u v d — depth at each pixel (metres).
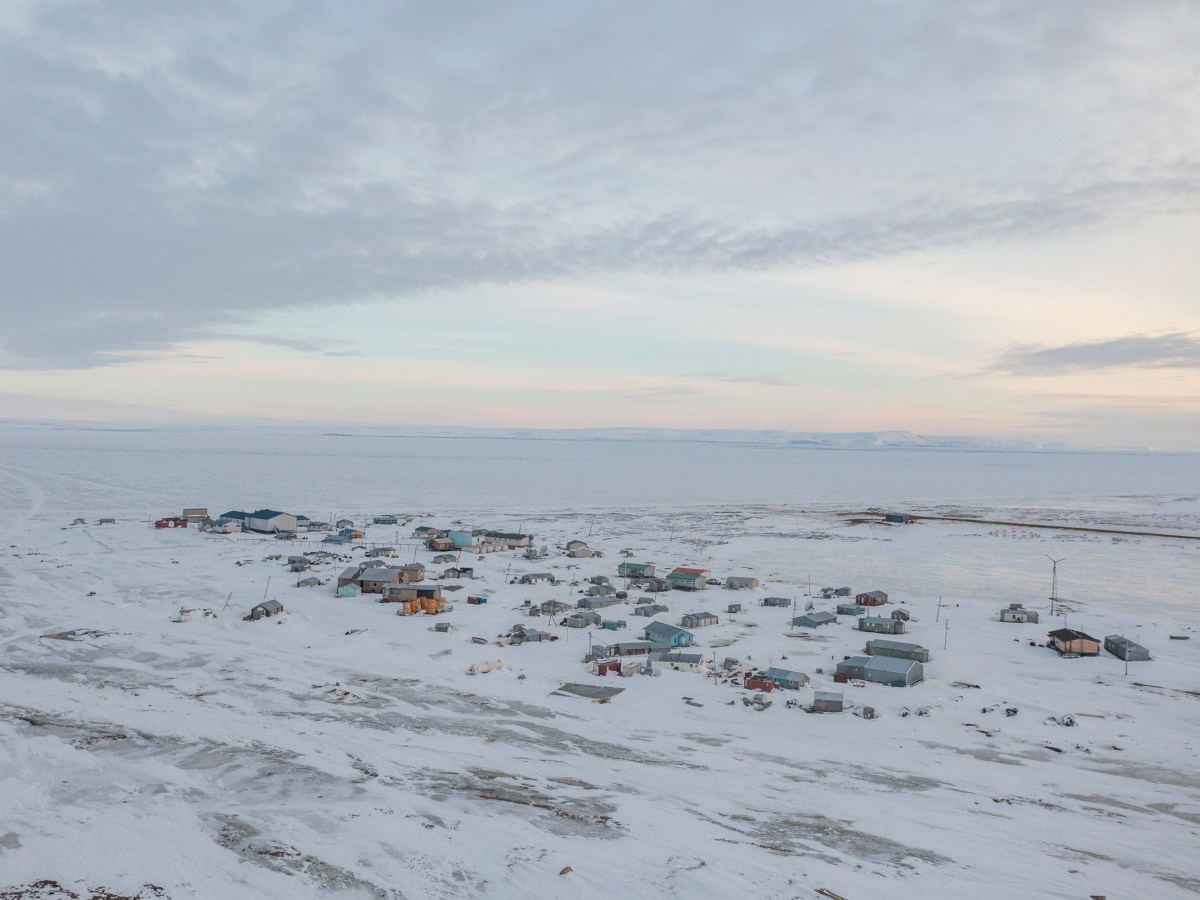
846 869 28.27
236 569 89.75
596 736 44.06
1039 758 42.28
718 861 28.31
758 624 72.44
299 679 52.16
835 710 49.62
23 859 26.14
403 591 76.50
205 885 25.23
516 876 26.62
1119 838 32.22
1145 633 69.44
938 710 49.88
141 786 33.41
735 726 47.00
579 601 77.19
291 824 30.19
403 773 36.59
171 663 54.41
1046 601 83.19
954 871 28.56
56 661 53.38
